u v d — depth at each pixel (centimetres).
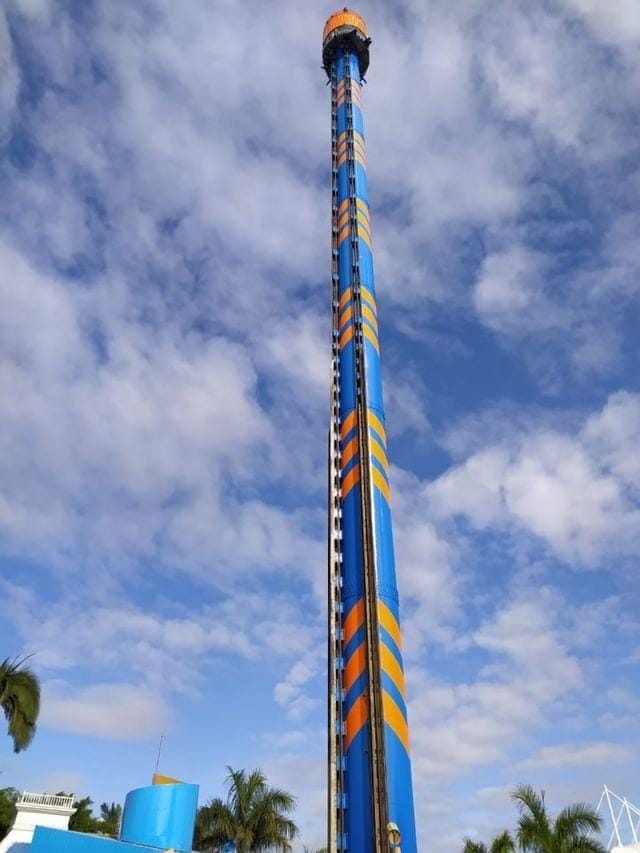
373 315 5134
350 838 3241
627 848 4472
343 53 7075
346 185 5941
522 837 4078
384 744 3372
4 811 6850
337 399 4797
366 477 4234
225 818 4597
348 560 4062
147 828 4169
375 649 3641
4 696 3603
